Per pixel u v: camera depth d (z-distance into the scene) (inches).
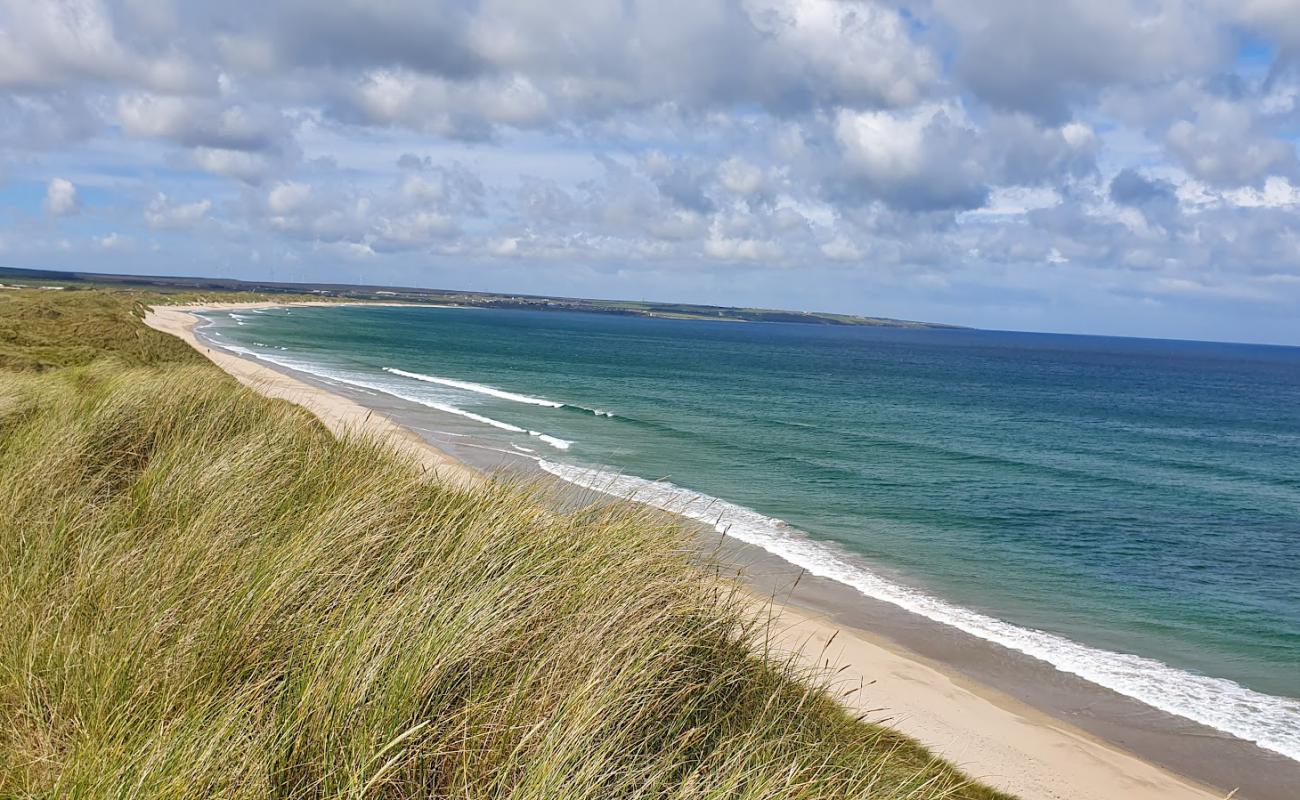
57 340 1209.4
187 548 187.8
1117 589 679.1
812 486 1024.9
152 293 6530.5
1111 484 1210.6
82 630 153.0
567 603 181.0
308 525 201.2
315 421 444.1
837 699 267.0
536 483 286.7
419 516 227.8
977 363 5221.5
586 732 133.8
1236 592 691.4
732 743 161.0
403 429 1037.2
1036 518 938.1
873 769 186.5
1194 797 349.4
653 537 245.3
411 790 125.8
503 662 159.2
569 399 1973.4
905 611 573.0
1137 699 456.1
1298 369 6727.4
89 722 126.3
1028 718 412.2
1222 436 2054.6
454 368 2731.3
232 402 392.8
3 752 121.7
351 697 132.1
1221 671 508.1
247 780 115.8
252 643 152.9
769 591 564.4
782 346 6520.7
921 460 1314.0
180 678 141.3
